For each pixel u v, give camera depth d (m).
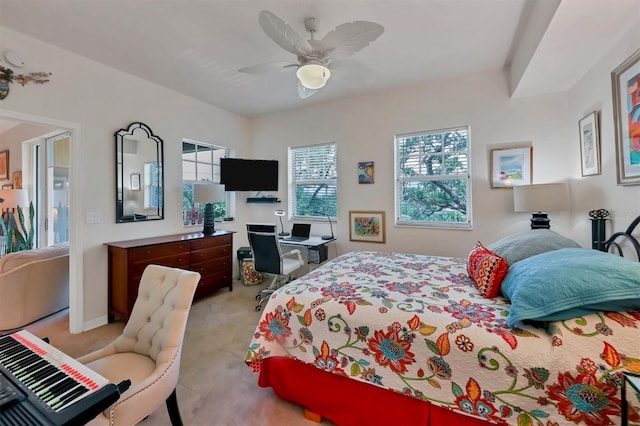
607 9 1.61
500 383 1.17
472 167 3.25
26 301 2.84
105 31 2.33
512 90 2.89
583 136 2.47
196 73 3.11
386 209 3.76
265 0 1.96
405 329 1.39
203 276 3.51
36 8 2.03
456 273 2.14
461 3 2.01
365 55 2.75
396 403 1.40
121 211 3.05
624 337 1.07
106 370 1.37
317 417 1.59
